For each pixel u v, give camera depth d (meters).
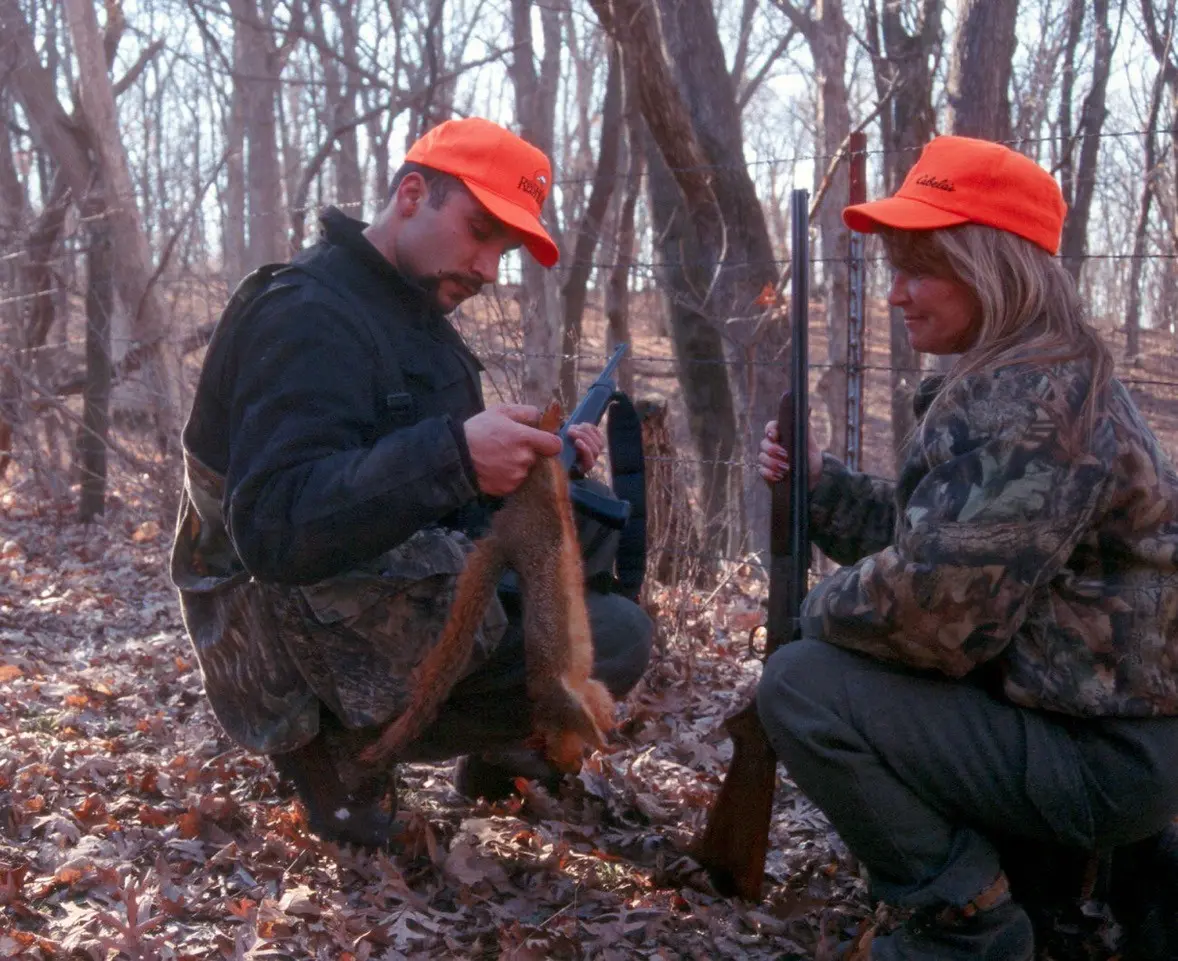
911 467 2.57
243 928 2.84
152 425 9.29
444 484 2.63
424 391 3.03
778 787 3.94
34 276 9.75
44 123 9.59
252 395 2.80
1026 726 2.56
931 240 2.65
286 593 2.94
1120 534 2.49
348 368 2.82
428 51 10.15
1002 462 2.41
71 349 13.32
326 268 2.97
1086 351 2.52
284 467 2.70
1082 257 4.78
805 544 3.16
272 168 14.55
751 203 9.50
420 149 3.04
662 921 3.03
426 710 2.73
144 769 3.81
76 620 6.01
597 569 3.39
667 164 8.47
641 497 3.47
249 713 3.14
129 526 8.64
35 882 3.00
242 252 15.40
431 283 3.06
